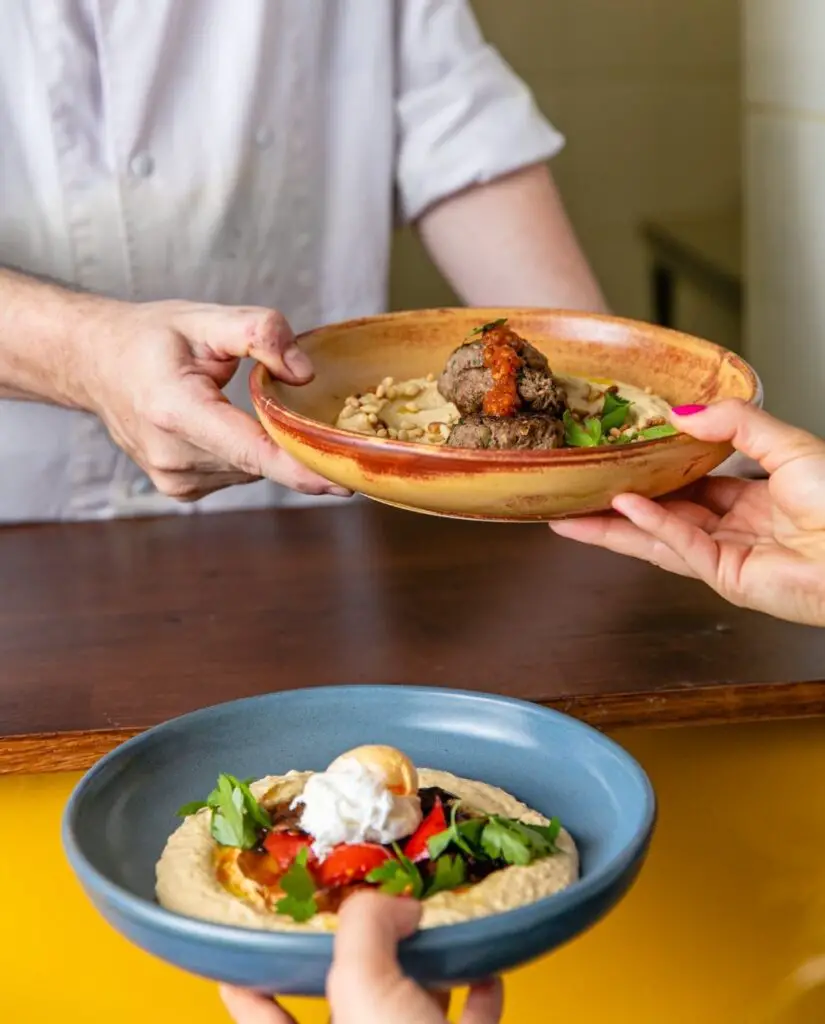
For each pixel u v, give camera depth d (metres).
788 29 2.01
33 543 1.54
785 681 1.12
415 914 0.67
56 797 1.08
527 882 0.76
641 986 1.12
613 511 1.11
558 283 1.71
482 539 1.50
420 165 1.75
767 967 1.15
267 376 1.22
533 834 0.79
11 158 1.65
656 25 2.97
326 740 0.93
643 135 3.04
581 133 3.04
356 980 0.63
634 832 0.78
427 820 0.79
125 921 0.71
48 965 1.10
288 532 1.54
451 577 1.39
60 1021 1.10
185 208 1.70
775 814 1.14
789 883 1.15
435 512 1.03
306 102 1.72
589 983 1.11
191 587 1.39
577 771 0.88
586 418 1.21
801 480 0.99
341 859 0.76
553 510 1.00
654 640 1.22
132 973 1.09
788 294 2.15
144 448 1.33
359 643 1.24
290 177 1.75
